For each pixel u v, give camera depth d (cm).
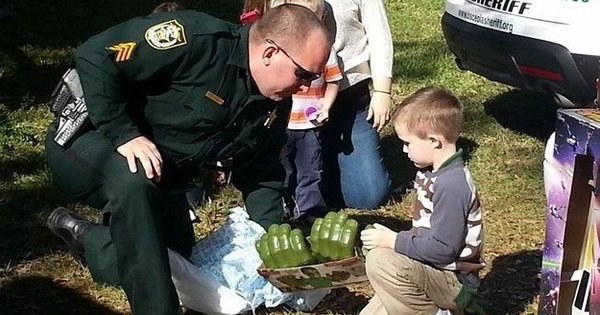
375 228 358
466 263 354
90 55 352
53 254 470
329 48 353
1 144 608
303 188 511
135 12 1001
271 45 347
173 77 355
